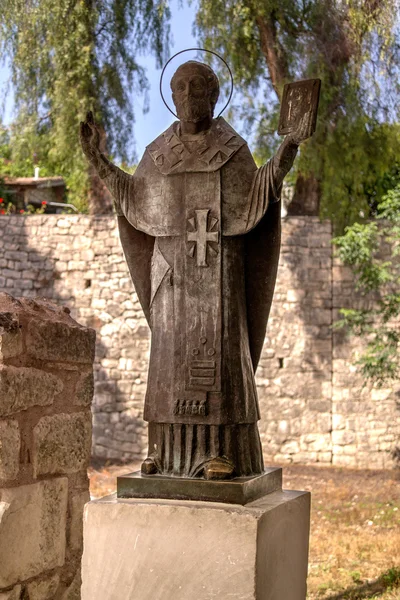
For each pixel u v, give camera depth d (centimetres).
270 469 393
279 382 1523
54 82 1455
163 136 389
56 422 456
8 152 2089
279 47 1327
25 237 1614
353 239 1389
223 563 338
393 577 726
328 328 1523
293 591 375
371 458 1501
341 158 1373
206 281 368
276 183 363
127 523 351
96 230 1593
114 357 1574
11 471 420
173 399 365
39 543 440
